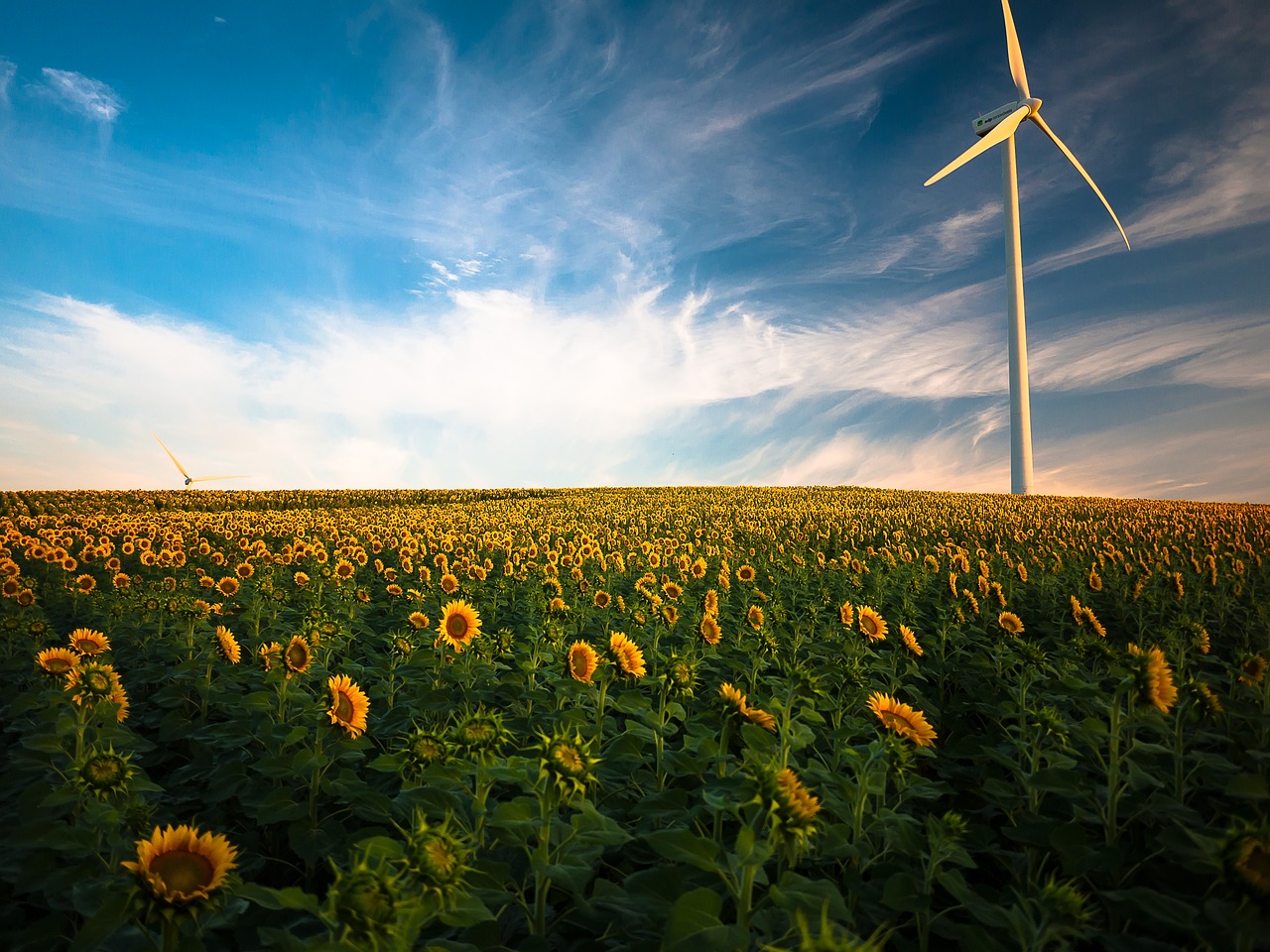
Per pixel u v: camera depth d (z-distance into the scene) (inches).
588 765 73.6
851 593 259.6
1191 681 104.3
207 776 118.8
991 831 103.3
